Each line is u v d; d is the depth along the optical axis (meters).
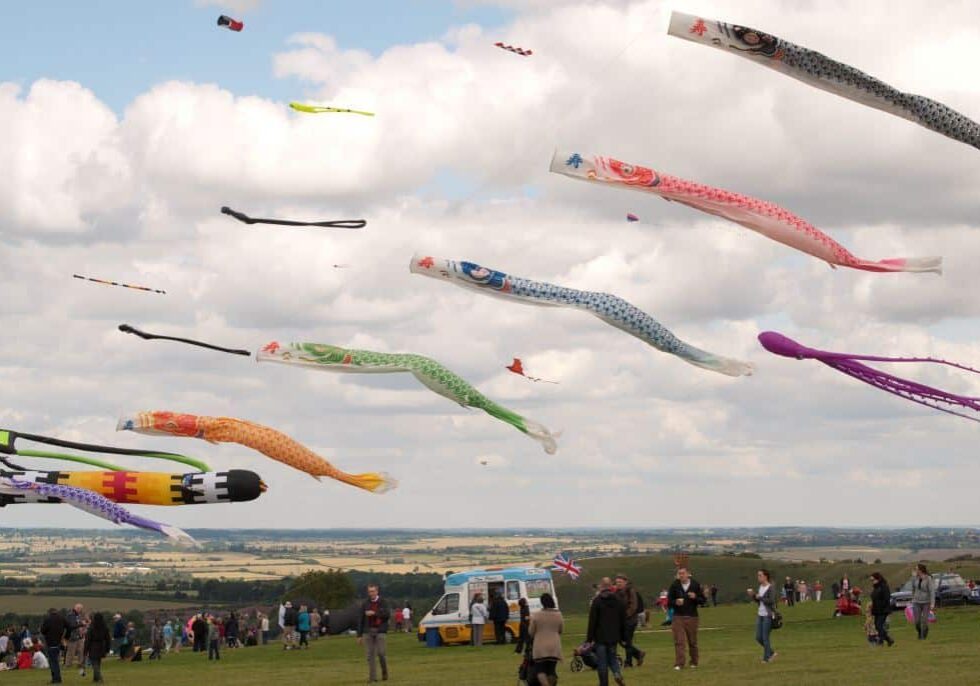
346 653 52.47
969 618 51.12
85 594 175.62
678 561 31.92
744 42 16.55
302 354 23.05
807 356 15.60
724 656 36.12
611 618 25.94
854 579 145.12
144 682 39.28
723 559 169.12
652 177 19.12
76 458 23.91
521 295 21.73
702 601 31.78
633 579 157.00
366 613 33.50
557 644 24.56
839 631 49.34
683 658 31.56
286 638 59.06
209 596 172.88
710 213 19.12
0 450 23.62
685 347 20.55
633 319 20.92
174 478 23.16
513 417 22.47
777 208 18.62
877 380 15.21
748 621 60.12
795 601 81.56
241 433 22.97
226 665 47.78
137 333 23.16
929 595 39.56
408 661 43.06
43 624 40.94
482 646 50.03
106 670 49.03
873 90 16.39
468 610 51.56
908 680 26.38
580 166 19.14
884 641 39.59
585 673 32.62
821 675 28.28
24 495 22.44
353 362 23.25
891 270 18.08
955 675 27.12
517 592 51.62
